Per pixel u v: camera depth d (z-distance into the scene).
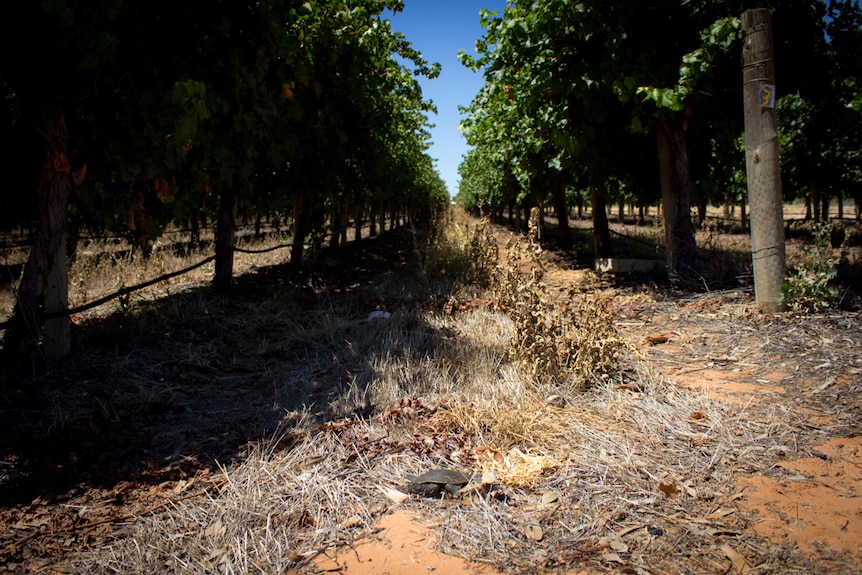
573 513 2.49
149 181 5.42
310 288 8.45
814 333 4.90
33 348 4.23
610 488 2.66
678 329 5.65
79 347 4.75
